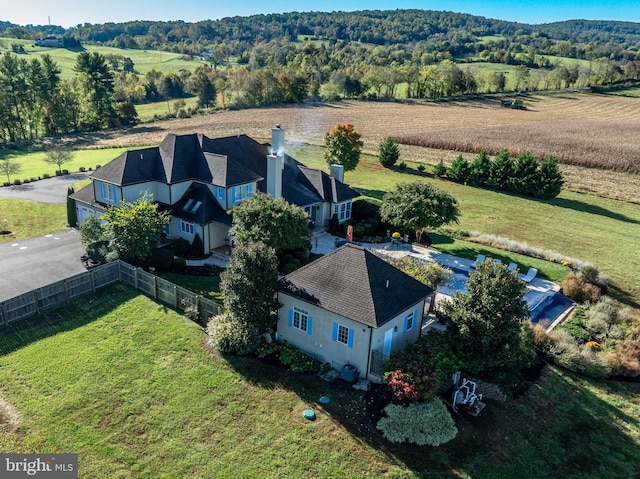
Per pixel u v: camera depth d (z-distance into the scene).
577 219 53.12
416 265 31.23
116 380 21.92
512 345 22.69
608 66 180.88
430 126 103.31
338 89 149.62
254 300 23.88
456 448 19.20
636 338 28.67
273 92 133.50
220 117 115.06
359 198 53.16
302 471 17.78
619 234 48.59
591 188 66.38
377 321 21.47
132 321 26.44
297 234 32.84
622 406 22.84
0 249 36.88
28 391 20.98
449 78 154.12
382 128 100.31
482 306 22.77
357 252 24.64
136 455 18.19
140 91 149.00
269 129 97.56
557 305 32.16
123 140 91.81
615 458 19.53
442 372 21.95
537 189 61.31
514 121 111.94
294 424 19.92
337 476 17.66
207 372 22.72
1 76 96.31
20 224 42.94
